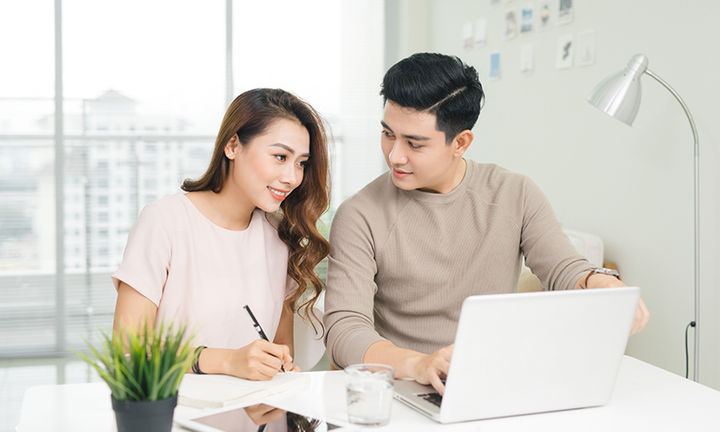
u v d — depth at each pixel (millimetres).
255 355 1209
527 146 3406
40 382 3539
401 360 1237
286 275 1651
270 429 994
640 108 2613
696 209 2225
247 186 1475
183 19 4258
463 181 1692
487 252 1659
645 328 2619
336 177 4605
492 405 1085
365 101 4617
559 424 1082
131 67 4184
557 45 3121
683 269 2414
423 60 1470
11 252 4070
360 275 1559
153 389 870
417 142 1482
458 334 1017
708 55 2291
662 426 1081
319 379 1271
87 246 4176
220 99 4348
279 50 4445
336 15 4543
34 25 4016
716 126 2260
